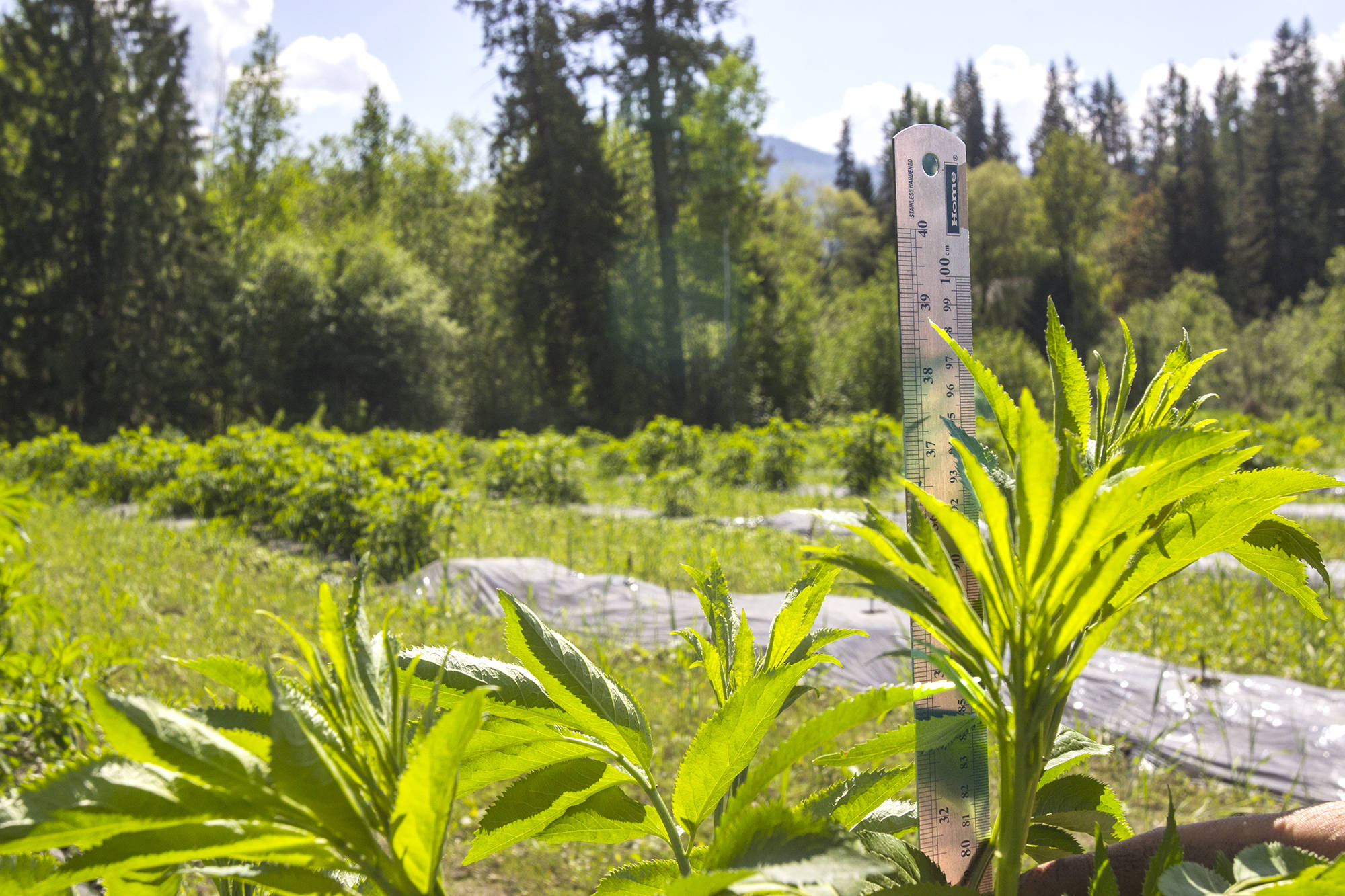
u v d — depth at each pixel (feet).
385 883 1.29
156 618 19.19
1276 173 213.25
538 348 119.85
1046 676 1.62
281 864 1.41
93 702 1.13
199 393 99.76
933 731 2.30
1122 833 2.25
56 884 1.21
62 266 95.20
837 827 1.27
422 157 149.89
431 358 103.91
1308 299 146.10
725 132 115.24
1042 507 1.48
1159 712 14.90
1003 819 1.66
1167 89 290.97
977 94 295.69
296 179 129.90
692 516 40.68
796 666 1.63
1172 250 208.03
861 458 50.75
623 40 114.42
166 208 98.58
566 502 47.26
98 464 48.32
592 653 17.84
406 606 21.30
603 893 1.86
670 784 11.93
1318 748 13.60
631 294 116.37
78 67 95.04
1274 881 1.33
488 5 111.45
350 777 1.36
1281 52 264.93
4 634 9.45
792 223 170.50
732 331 117.39
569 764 1.87
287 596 22.52
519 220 115.14
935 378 2.71
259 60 122.31
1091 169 172.76
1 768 8.86
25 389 94.38
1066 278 166.09
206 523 34.30
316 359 98.99
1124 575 1.73
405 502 27.71
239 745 1.28
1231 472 1.55
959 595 1.57
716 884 1.23
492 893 9.96
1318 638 18.08
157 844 1.23
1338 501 40.27
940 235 2.75
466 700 1.18
